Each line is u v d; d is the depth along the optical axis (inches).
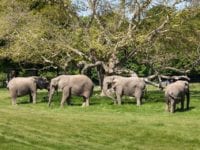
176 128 782.5
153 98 1268.5
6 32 1290.6
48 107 1127.0
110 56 1283.2
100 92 1454.2
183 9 1240.2
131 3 1282.0
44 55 1373.0
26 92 1220.5
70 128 773.9
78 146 641.0
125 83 1137.4
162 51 1373.0
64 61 1362.0
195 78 2347.4
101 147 642.2
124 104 1139.3
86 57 1298.0
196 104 1128.2
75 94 1143.0
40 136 696.4
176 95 1000.9
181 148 649.6
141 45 1263.5
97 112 1023.0
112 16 1325.0
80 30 1278.3
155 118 910.4
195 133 741.9
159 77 1326.3
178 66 1640.0
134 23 1275.8
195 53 1406.3
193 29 1341.0
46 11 1327.5
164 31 1259.8
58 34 1284.4
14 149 600.4
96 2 1291.8
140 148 645.3
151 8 1312.7
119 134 732.7
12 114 948.0
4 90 1764.3
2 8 1325.0
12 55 1322.6
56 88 1159.6
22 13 1289.4
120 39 1255.5
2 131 719.7
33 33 1270.9
